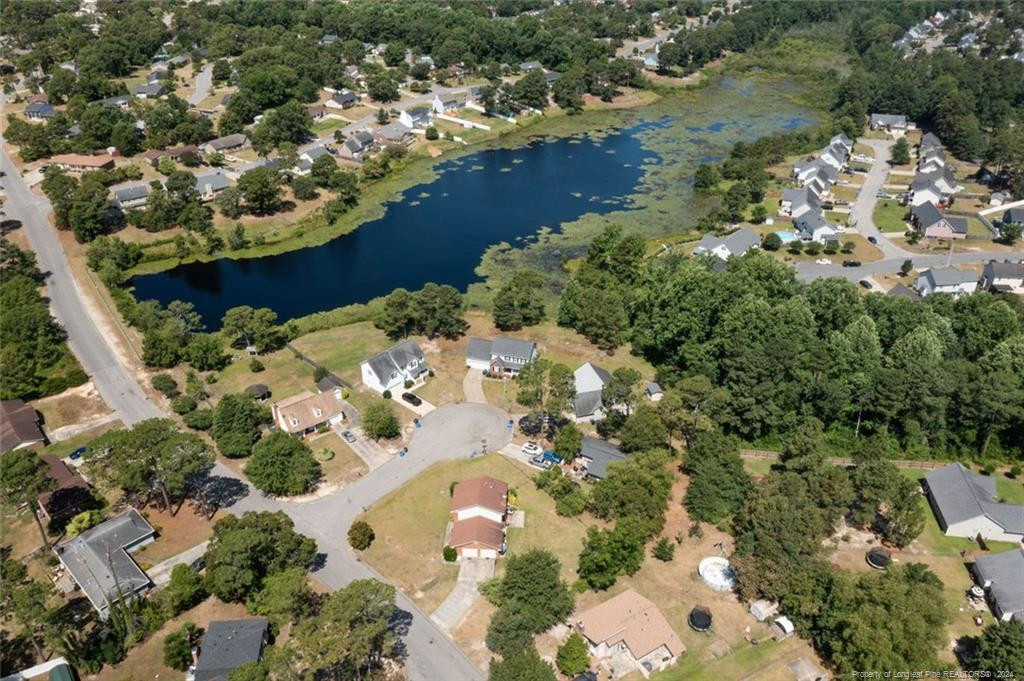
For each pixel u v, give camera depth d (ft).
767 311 403.95
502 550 308.60
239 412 369.71
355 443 379.35
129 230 608.60
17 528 321.52
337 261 593.01
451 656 265.13
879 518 330.34
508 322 476.13
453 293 465.47
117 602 277.64
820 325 438.81
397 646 268.62
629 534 294.05
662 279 467.93
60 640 254.88
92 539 301.43
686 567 305.12
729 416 372.17
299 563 291.17
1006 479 360.69
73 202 589.73
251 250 604.90
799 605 269.03
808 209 629.51
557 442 361.92
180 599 276.00
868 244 605.31
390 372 415.03
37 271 540.11
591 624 269.44
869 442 353.10
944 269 520.83
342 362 448.24
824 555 294.05
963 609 285.43
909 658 244.01
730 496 329.52
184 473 312.91
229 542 277.44
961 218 624.18
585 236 627.87
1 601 267.18
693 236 624.18
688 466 349.82
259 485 339.16
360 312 501.97
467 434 386.32
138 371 438.40
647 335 448.65
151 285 555.28
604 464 351.05
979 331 422.82
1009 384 353.72
